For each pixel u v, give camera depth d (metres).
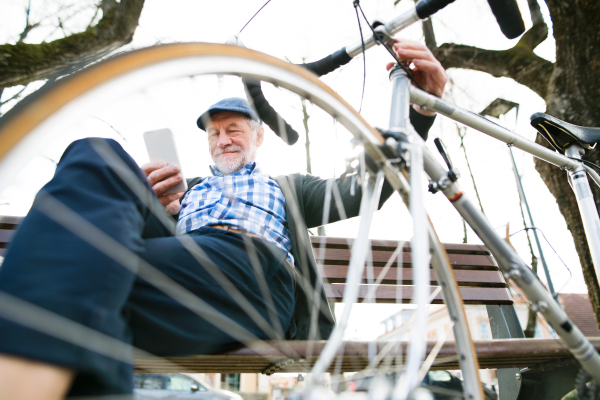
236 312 0.69
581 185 1.21
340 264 1.64
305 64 0.92
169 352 0.61
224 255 0.71
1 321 0.32
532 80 3.35
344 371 0.89
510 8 0.80
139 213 0.52
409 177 0.63
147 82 0.39
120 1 3.25
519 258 0.69
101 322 0.37
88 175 0.47
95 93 0.34
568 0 2.54
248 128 1.18
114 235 0.43
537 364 1.02
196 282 0.63
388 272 1.63
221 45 0.49
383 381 0.43
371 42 0.87
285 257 0.87
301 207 1.07
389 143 0.60
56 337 0.33
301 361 0.75
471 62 3.60
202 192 1.05
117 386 0.39
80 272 0.37
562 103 2.64
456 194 0.70
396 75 0.81
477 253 1.81
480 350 0.82
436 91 0.89
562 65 2.70
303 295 0.94
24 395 0.31
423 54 0.83
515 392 1.37
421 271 0.51
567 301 8.45
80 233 0.40
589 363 0.67
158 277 0.59
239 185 1.04
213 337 0.65
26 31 3.16
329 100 0.59
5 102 2.95
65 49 3.01
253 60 0.51
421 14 0.83
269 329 0.75
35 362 0.32
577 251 2.44
